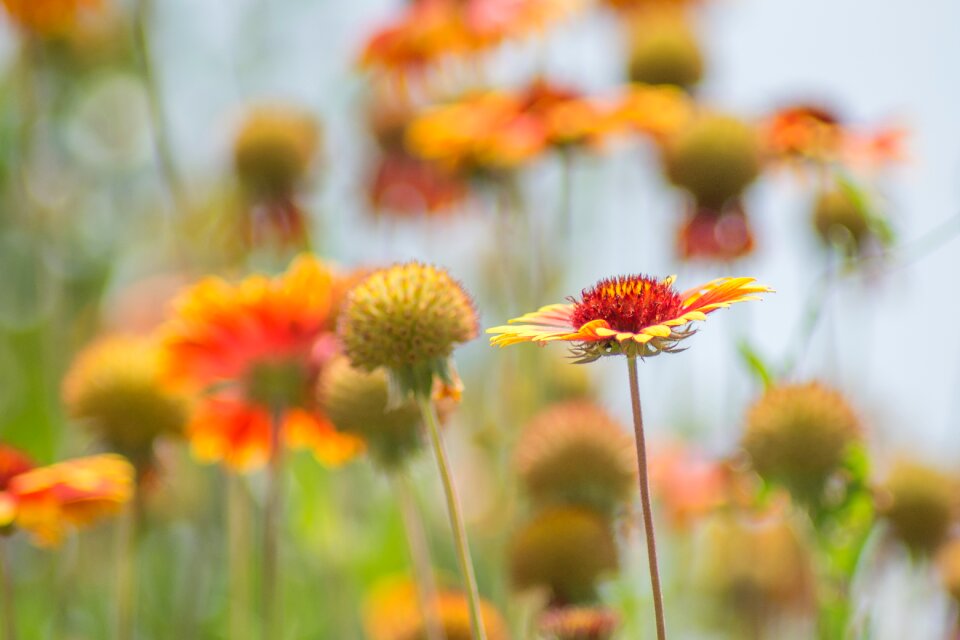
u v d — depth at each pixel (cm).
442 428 371
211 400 442
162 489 541
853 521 395
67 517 368
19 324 759
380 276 308
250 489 602
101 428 453
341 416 362
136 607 562
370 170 723
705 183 580
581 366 589
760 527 505
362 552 584
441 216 707
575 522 409
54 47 751
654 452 544
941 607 452
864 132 594
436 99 699
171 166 638
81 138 787
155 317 653
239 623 497
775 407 387
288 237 674
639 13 731
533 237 614
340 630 538
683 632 532
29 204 733
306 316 407
